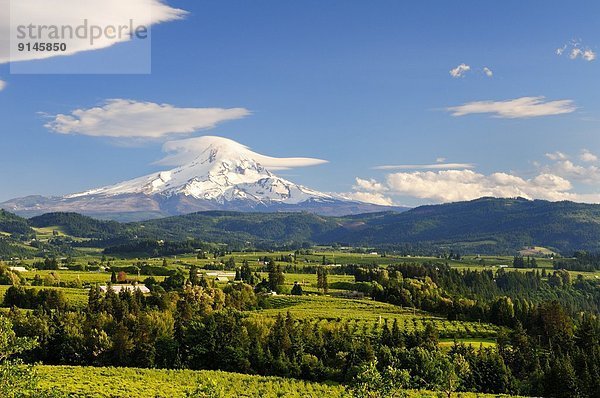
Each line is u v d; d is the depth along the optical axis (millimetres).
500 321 166500
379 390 46875
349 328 138375
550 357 122375
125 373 97062
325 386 98812
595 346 121250
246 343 114938
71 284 199250
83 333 116250
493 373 107000
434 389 86375
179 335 118062
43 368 98125
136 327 118562
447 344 133000
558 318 151750
